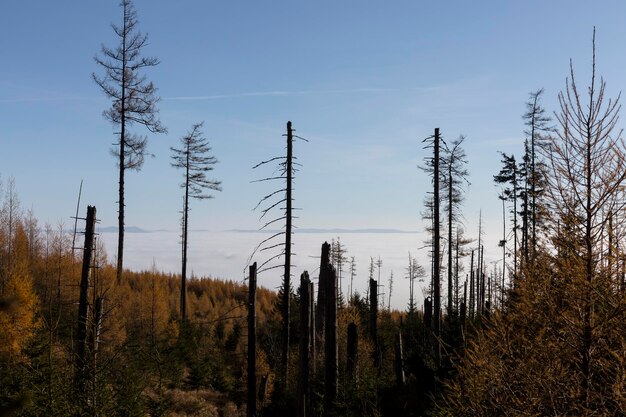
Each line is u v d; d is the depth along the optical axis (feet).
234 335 133.39
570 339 25.27
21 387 35.76
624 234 24.39
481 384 28.63
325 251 81.76
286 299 69.62
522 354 26.61
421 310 175.22
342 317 103.96
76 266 105.40
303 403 61.87
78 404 34.76
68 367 36.96
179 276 204.33
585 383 24.85
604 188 24.71
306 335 62.64
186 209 135.03
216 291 197.47
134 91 115.75
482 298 78.28
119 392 38.86
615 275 24.59
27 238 154.81
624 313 23.71
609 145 24.57
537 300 26.32
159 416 54.65
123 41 115.14
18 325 48.73
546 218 26.43
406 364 85.97
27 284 67.36
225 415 84.94
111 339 82.74
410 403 63.77
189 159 135.74
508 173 111.45
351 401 67.82
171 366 89.86
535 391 25.40
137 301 115.24
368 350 93.81
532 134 101.60
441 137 83.15
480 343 30.76
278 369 100.27
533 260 27.53
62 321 60.29
